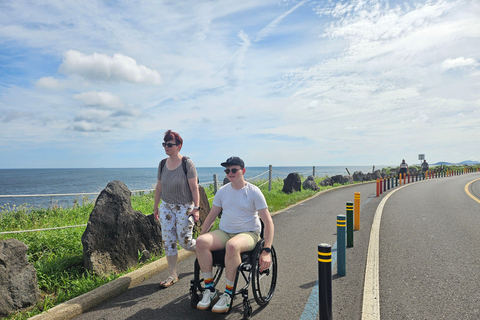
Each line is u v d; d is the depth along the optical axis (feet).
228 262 10.38
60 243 18.63
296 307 11.39
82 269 15.16
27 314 11.14
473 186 65.41
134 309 11.65
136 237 16.75
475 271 14.83
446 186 65.72
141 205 36.24
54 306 11.56
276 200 40.73
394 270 15.15
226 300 10.31
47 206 31.53
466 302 11.55
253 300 12.09
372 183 81.00
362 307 11.23
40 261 15.51
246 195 11.64
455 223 26.27
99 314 11.33
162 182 14.14
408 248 18.93
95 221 15.33
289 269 15.60
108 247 15.37
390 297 12.09
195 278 11.51
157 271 15.64
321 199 44.98
